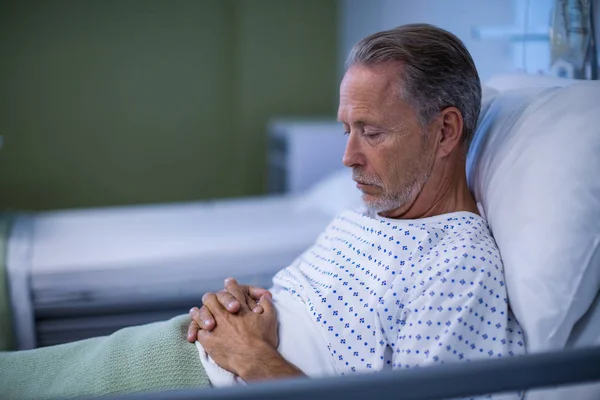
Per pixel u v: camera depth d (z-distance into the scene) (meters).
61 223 2.64
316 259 1.26
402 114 1.13
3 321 1.98
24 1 3.57
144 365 1.11
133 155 3.89
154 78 3.85
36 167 3.75
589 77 1.45
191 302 2.14
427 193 1.18
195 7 3.84
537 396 1.01
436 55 1.13
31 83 3.66
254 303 1.18
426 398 0.70
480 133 1.29
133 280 2.13
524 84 1.41
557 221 1.02
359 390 0.69
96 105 3.78
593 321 1.03
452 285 1.04
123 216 2.77
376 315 1.08
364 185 1.18
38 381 1.11
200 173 4.03
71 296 2.07
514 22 1.87
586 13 1.44
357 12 3.59
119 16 3.73
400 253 1.12
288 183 3.50
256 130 3.96
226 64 3.95
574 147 1.05
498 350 1.01
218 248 2.24
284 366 1.06
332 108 4.06
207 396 0.66
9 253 2.13
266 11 3.84
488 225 1.17
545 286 1.01
